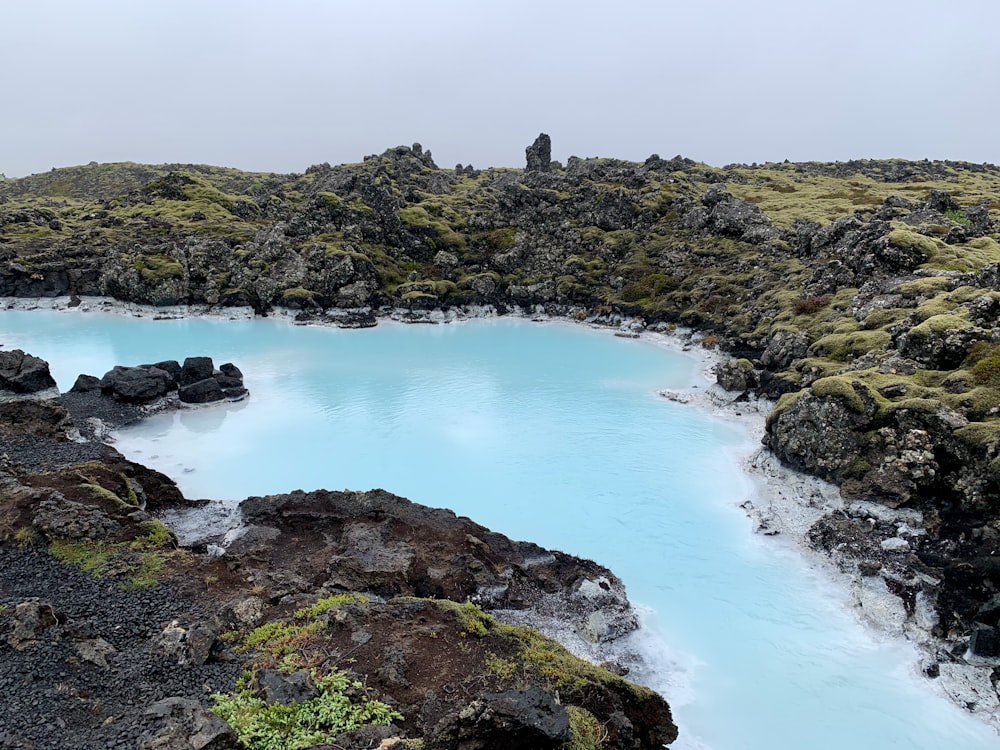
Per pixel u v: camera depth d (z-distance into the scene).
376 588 19.20
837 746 15.83
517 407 41.31
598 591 20.91
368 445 35.00
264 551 21.62
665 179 92.00
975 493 23.20
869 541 23.73
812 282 53.00
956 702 17.16
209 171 178.88
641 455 33.81
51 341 58.66
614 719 13.28
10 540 18.97
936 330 30.39
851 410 27.41
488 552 21.98
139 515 21.09
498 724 11.50
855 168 121.56
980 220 57.38
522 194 87.12
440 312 71.56
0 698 12.49
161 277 72.25
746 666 18.64
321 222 80.81
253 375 48.25
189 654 14.11
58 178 173.38
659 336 61.28
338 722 12.10
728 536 25.97
